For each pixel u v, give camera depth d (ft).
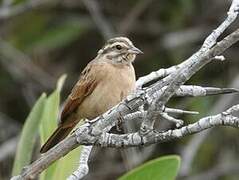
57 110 29.32
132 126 41.22
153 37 52.44
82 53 53.57
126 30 51.98
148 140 23.40
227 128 49.06
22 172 23.93
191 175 47.88
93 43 53.26
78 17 52.49
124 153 46.03
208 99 47.60
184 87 24.72
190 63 22.70
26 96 52.75
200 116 46.96
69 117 31.58
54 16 52.54
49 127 29.14
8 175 48.34
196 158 49.06
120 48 32.09
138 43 52.49
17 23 51.88
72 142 23.91
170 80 23.45
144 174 26.25
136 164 45.78
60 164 27.81
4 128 52.26
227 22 24.76
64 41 51.21
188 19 52.49
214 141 49.34
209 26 52.13
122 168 50.78
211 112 47.11
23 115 52.90
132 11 52.13
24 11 49.90
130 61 32.01
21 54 52.16
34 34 51.78
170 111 24.72
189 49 51.57
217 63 51.16
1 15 49.24
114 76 30.91
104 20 52.03
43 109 29.22
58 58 53.78
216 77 51.26
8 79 52.75
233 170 48.42
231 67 51.47
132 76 31.40
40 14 51.80
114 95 30.83
